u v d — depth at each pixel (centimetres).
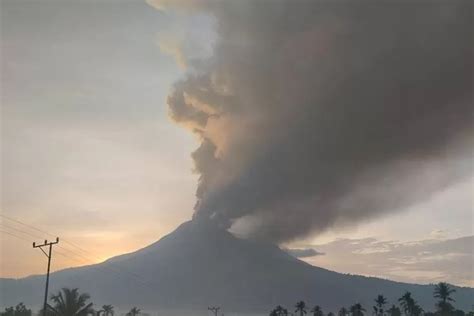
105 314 14625
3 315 8969
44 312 5606
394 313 16125
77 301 7325
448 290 14225
